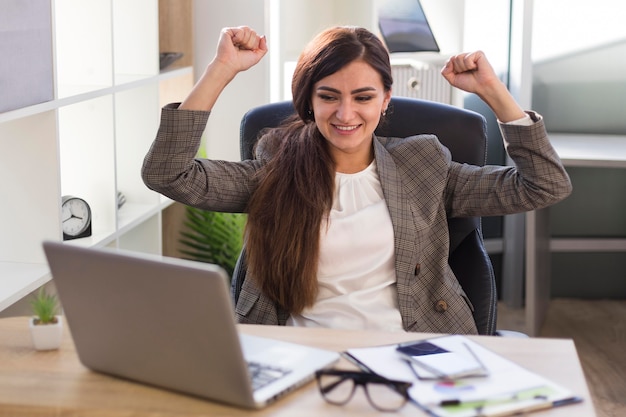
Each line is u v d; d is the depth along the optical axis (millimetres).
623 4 4578
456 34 4477
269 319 2412
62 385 1688
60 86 3207
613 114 4668
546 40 4621
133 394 1652
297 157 2428
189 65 4055
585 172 4797
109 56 3244
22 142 2863
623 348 4199
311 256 2352
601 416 3473
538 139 2453
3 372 1740
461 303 2449
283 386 1639
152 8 3674
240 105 4129
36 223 2904
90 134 3326
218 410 1589
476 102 4719
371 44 2375
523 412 1563
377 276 2406
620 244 4828
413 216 2434
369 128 2391
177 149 2346
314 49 2395
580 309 4734
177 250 4160
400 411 1569
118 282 1625
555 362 1780
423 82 4359
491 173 2535
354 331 1948
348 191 2441
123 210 3668
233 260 4035
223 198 2475
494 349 1843
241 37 2424
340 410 1579
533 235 4121
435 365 1711
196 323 1564
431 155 2514
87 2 3229
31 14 2664
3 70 2535
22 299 2930
